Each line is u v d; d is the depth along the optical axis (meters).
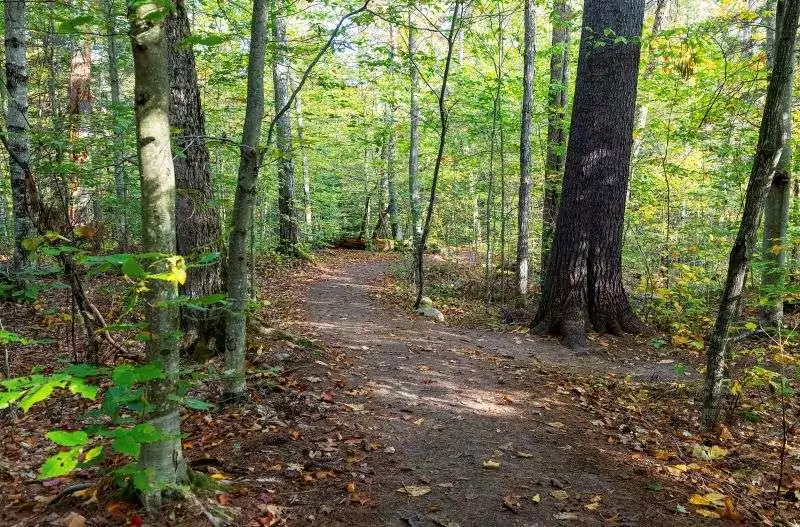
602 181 8.31
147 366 1.93
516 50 13.36
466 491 3.48
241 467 3.58
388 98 15.16
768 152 4.27
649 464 4.03
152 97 2.41
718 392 4.82
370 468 3.71
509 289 13.12
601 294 8.44
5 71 8.52
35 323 6.98
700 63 8.74
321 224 22.59
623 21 8.05
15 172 7.96
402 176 22.69
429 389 5.57
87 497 2.83
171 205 2.51
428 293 12.73
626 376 6.63
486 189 15.36
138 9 2.34
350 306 10.59
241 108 12.56
